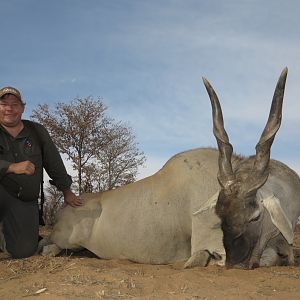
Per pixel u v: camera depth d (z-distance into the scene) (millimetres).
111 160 8812
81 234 3719
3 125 3434
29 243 3561
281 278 2580
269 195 2961
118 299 2170
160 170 3707
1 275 2842
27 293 2295
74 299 2158
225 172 2984
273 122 2971
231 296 2207
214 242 3223
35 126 3580
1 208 3523
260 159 2922
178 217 3475
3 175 3336
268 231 3082
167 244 3512
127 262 3441
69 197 3809
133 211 3562
